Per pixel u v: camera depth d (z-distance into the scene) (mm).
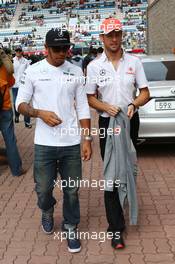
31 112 3846
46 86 3877
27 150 8305
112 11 55438
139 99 4137
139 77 4160
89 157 4082
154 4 24406
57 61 3832
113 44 4016
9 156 6551
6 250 4184
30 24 56719
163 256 3943
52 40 3738
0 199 5621
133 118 4258
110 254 4023
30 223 4797
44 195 4164
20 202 5477
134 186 4180
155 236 4359
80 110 4035
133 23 51625
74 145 3996
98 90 4191
